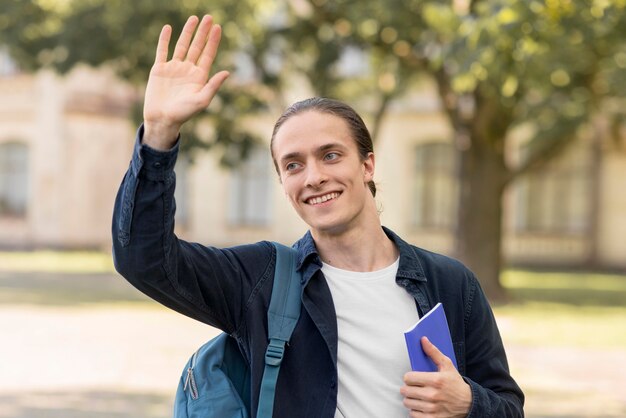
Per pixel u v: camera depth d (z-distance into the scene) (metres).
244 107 20.61
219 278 2.67
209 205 34.47
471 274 2.86
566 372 10.70
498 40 10.00
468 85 11.53
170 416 8.10
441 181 31.75
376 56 20.03
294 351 2.63
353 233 2.76
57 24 19.36
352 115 2.76
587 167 29.86
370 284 2.73
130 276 2.54
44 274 24.45
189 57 2.60
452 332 2.75
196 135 20.11
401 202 31.86
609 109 21.05
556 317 16.19
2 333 13.25
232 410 2.63
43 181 34.22
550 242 30.41
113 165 34.81
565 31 11.09
